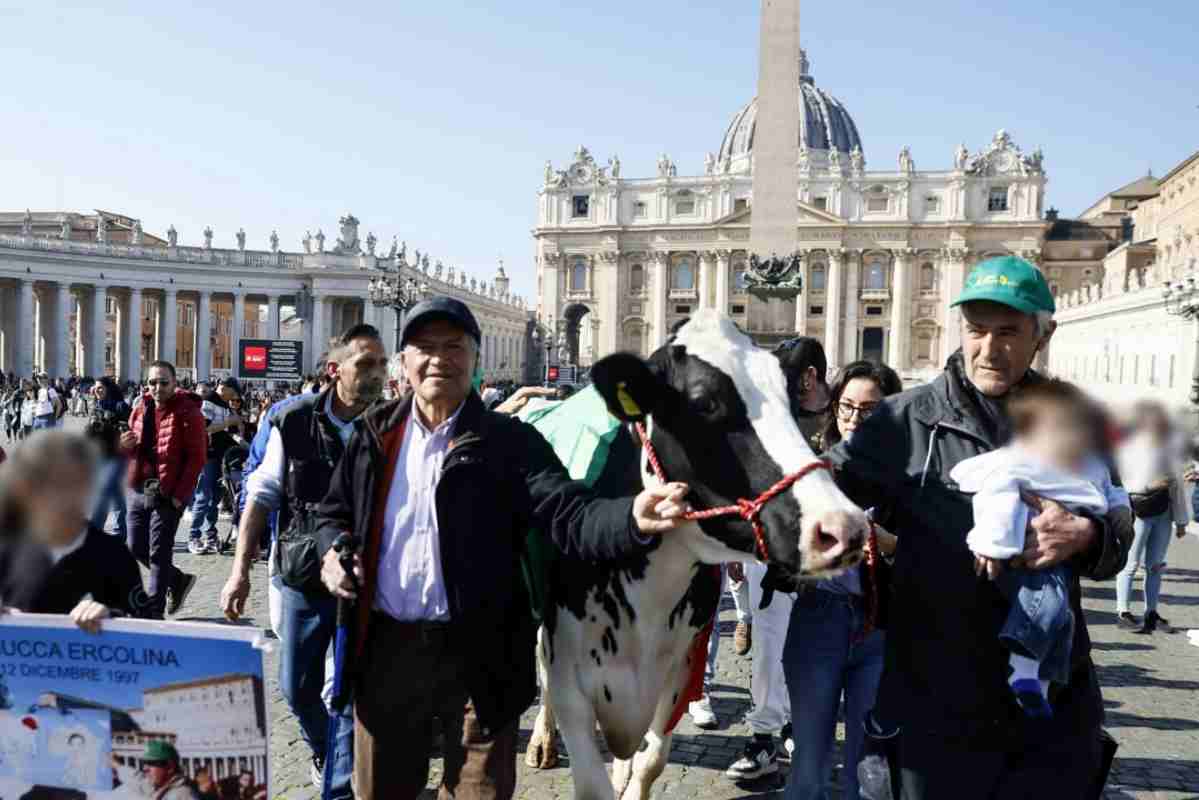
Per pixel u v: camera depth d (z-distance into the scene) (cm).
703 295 8925
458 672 335
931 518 285
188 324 8312
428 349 327
